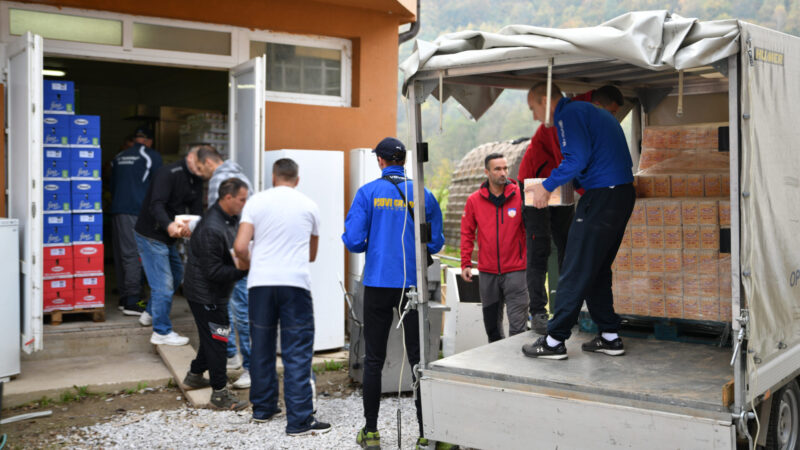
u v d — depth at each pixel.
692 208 4.42
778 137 3.51
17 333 5.65
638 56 3.36
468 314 6.46
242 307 5.75
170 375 6.01
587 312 5.01
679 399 3.26
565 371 3.88
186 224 5.89
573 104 4.02
